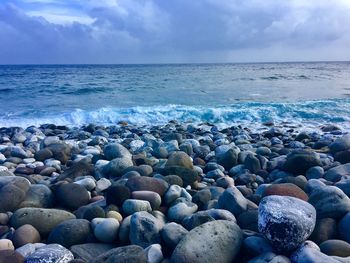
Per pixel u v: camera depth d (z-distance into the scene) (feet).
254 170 10.29
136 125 20.71
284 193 6.63
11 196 7.16
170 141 13.35
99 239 6.00
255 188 9.11
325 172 9.36
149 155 12.05
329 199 6.11
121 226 6.02
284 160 10.64
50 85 45.52
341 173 8.97
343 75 69.72
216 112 23.11
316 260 4.55
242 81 54.19
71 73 88.69
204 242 5.18
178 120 22.27
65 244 5.91
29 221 6.35
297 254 4.85
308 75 69.97
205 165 10.94
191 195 8.08
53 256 5.14
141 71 104.68
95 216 6.53
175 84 48.78
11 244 5.76
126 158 10.16
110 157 11.19
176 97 33.17
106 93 36.83
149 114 23.27
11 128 18.31
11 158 11.92
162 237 5.73
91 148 13.50
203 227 5.44
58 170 10.77
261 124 20.71
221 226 5.50
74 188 7.69
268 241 5.28
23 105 28.22
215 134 17.13
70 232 5.98
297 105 25.67
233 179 9.62
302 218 5.14
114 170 9.72
